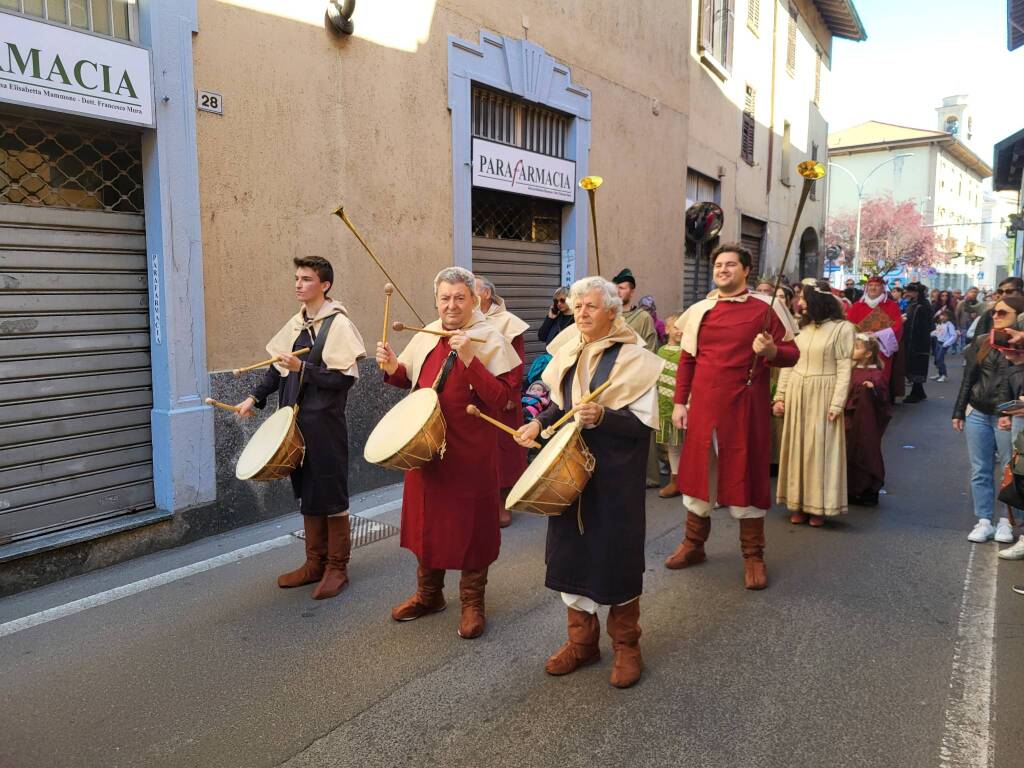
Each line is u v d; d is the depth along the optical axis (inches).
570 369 123.1
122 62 171.8
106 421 183.3
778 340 164.1
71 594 162.4
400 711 117.6
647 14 403.2
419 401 133.3
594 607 124.3
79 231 175.5
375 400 247.1
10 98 152.9
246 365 207.3
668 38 426.9
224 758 106.0
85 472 179.8
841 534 205.3
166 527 189.5
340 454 159.6
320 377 153.5
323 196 225.1
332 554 162.7
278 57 209.5
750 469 163.8
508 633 144.0
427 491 139.0
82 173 177.0
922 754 106.0
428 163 261.6
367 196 239.5
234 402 203.8
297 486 159.9
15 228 164.6
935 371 688.4
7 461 165.6
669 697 121.2
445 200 270.2
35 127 168.2
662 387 239.5
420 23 254.2
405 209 253.8
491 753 106.8
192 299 191.9
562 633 144.0
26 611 154.1
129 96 173.6
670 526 213.5
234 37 197.9
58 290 172.6
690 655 135.5
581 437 115.2
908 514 224.5
